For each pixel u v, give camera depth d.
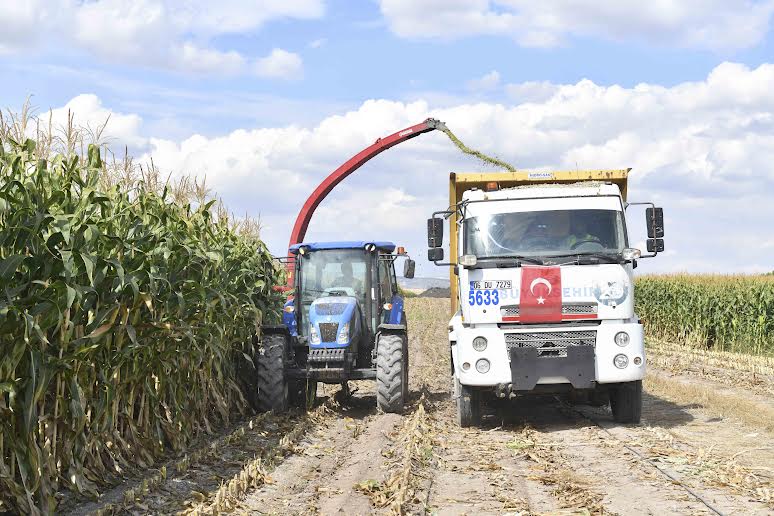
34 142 6.90
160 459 8.87
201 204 10.89
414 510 6.83
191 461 8.69
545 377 10.30
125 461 8.09
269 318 13.02
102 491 7.54
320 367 12.03
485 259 10.58
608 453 9.05
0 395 6.24
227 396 11.52
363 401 14.13
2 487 6.55
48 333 6.95
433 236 11.15
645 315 28.05
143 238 8.13
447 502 7.14
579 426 10.97
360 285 13.11
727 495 7.06
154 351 8.60
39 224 6.36
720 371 17.80
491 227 10.75
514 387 10.34
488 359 10.38
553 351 10.34
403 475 7.81
